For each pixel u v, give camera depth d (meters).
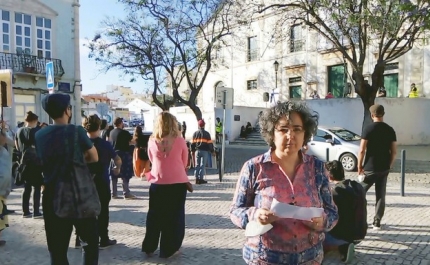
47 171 3.77
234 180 12.34
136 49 21.36
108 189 5.63
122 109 72.75
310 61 30.89
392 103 21.77
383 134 6.07
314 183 2.48
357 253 5.35
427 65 23.58
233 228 6.80
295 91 32.28
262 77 34.44
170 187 5.20
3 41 23.09
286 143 2.42
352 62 16.30
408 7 10.31
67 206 3.65
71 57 25.97
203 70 33.16
